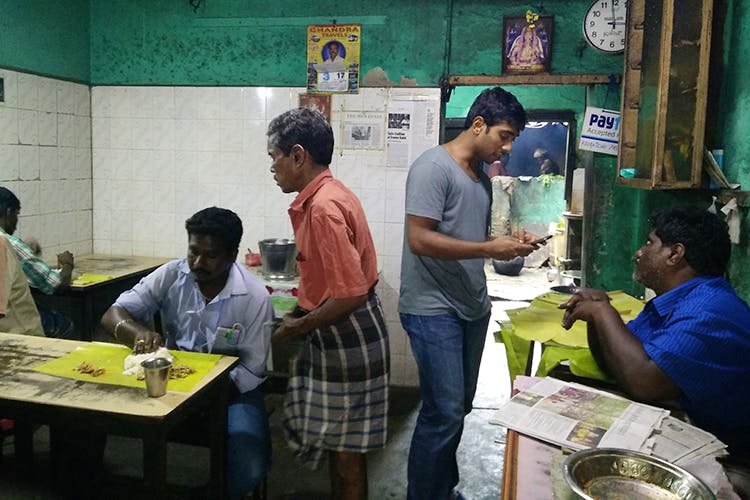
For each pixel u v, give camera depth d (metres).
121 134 3.97
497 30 3.48
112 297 3.43
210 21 3.77
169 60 3.86
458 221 2.14
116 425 1.52
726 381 1.44
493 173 8.22
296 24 3.68
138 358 1.78
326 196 1.74
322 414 1.82
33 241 3.24
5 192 2.86
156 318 3.40
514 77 3.44
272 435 3.04
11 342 2.00
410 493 2.25
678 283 1.62
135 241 4.05
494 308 5.84
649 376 1.47
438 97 3.56
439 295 2.14
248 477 1.88
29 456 2.27
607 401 1.46
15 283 2.56
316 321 1.74
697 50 2.29
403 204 3.67
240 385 2.06
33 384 1.65
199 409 1.75
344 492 1.90
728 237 1.61
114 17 3.88
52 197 3.71
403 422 3.26
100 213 4.07
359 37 3.59
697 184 2.30
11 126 3.38
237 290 2.08
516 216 8.26
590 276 3.52
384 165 3.66
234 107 3.81
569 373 1.88
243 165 3.85
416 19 3.54
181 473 2.64
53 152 3.69
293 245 3.42
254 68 3.76
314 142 1.78
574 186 5.45
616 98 3.39
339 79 3.64
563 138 8.04
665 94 2.34
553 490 1.03
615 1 3.17
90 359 1.86
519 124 2.11
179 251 4.01
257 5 3.71
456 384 2.14
